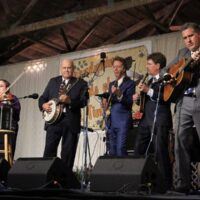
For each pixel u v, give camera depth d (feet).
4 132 16.15
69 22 27.55
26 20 29.35
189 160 11.37
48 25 26.96
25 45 31.65
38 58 33.30
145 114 13.61
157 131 13.02
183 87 11.43
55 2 28.09
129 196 7.66
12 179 10.93
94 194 8.05
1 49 32.86
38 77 29.81
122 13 27.91
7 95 17.38
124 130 14.43
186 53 12.12
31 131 29.12
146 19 27.45
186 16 28.53
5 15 27.94
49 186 10.15
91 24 29.17
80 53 27.99
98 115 25.66
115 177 9.68
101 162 10.10
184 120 11.40
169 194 9.68
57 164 10.66
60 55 29.12
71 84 15.55
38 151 28.53
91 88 26.48
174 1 27.30
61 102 14.96
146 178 9.56
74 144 15.15
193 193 10.85
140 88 13.02
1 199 8.02
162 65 13.62
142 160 9.65
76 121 15.20
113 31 30.42
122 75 15.17
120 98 14.60
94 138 25.40
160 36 25.44
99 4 28.50
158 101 12.21
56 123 15.08
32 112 29.40
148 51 25.44
